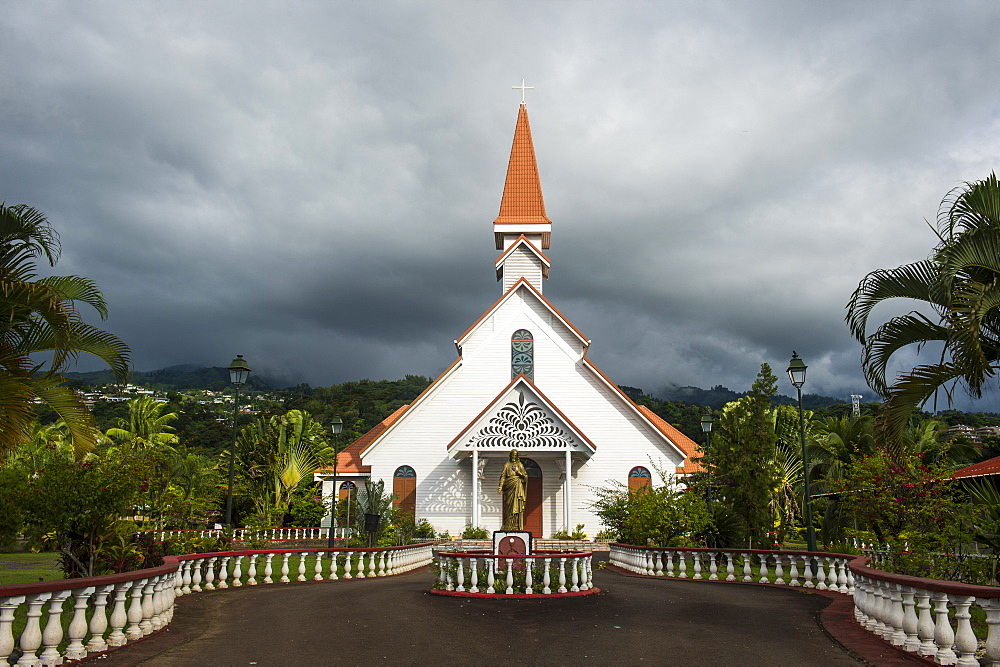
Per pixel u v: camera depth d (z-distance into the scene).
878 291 13.05
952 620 12.84
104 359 15.37
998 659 7.71
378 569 24.81
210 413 111.88
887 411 12.80
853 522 33.56
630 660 9.61
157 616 11.75
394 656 9.80
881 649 10.14
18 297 13.10
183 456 46.41
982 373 10.96
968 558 14.82
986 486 17.05
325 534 43.00
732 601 15.80
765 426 27.66
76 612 9.20
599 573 26.02
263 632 11.61
